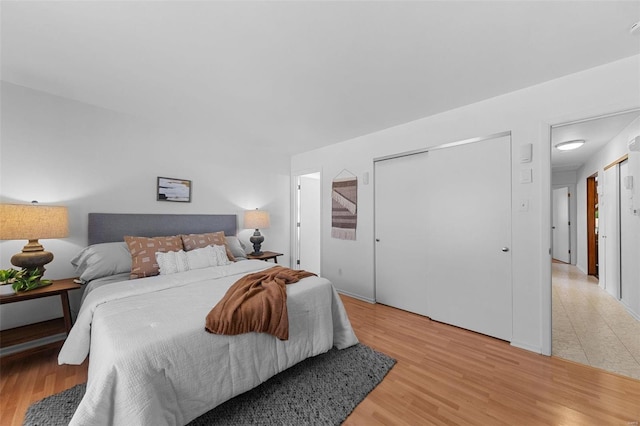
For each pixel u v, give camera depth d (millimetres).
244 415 1521
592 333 2525
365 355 2168
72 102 2555
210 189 3656
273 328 1695
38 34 1612
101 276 2348
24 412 1526
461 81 2186
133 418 1119
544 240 2172
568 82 2078
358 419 1501
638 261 2746
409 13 1443
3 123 2215
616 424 1455
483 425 1453
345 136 3682
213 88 2318
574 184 5305
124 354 1188
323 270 4184
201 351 1404
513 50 1774
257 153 4250
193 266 2680
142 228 2961
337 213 3961
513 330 2344
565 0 1349
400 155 3211
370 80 2176
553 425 1452
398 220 3271
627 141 2812
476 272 2584
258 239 3896
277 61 1912
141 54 1829
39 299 2373
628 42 1675
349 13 1443
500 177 2430
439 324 2803
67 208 2332
